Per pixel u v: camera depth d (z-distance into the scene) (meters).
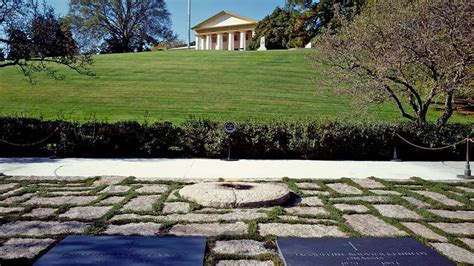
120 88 19.30
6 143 9.90
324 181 6.74
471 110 16.98
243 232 4.11
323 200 5.49
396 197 5.63
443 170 8.23
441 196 5.90
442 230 4.25
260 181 6.68
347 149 9.81
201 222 4.44
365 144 9.80
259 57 28.78
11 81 20.56
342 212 4.90
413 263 3.14
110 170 7.88
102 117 14.13
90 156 9.84
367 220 4.61
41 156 9.91
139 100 17.20
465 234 4.12
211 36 64.44
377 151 9.91
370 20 10.90
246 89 19.73
